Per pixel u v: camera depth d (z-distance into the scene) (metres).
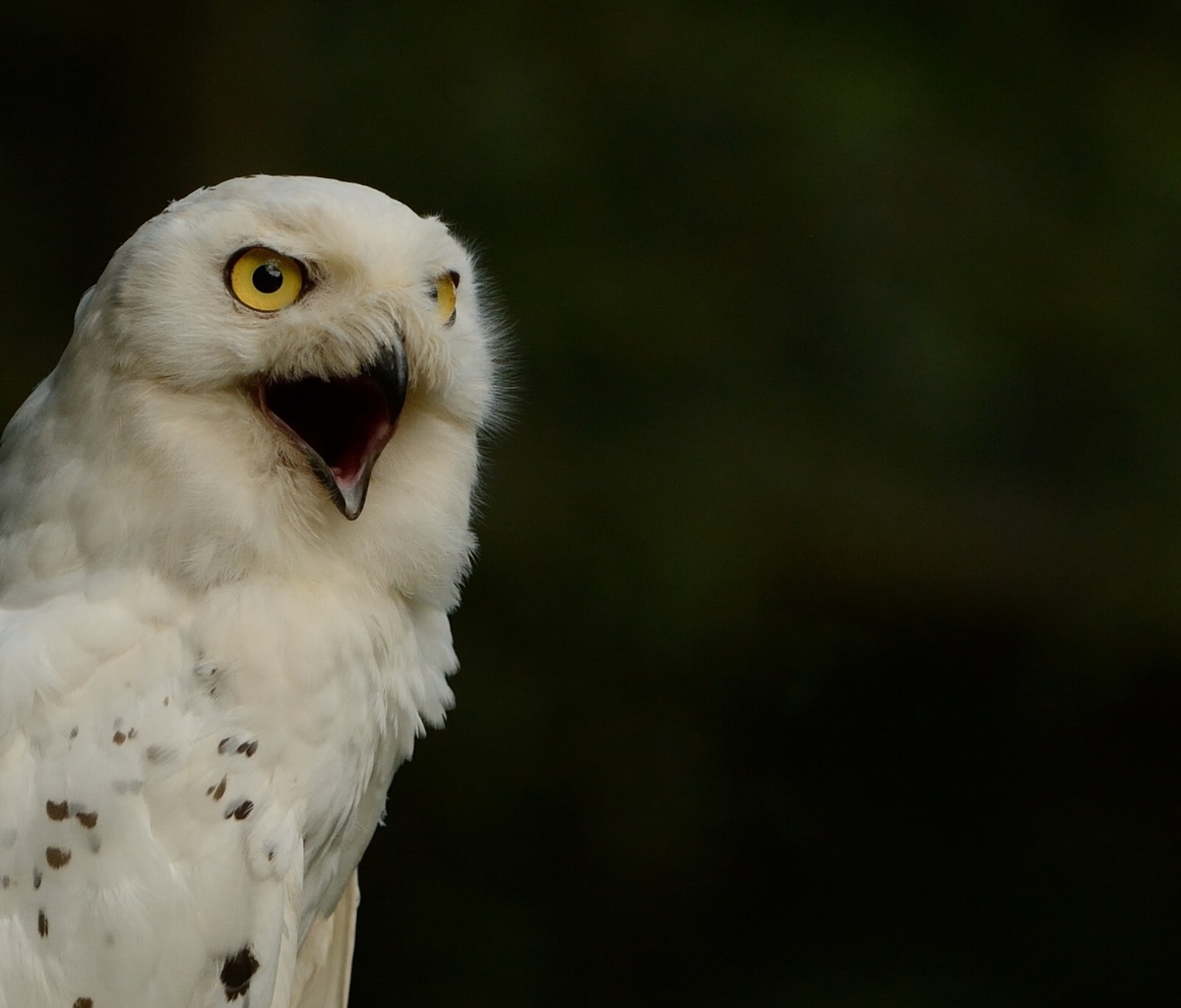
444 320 5.45
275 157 13.09
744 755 12.21
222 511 4.96
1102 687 12.63
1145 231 13.77
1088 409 13.19
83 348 5.04
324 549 5.16
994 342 13.27
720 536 12.20
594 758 11.88
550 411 12.55
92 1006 4.71
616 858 11.84
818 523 12.19
